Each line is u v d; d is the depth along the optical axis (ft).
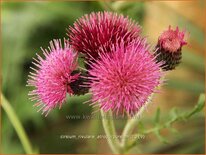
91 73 0.43
